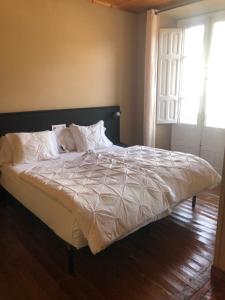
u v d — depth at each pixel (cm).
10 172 271
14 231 253
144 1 372
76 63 373
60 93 364
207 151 427
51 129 354
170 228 261
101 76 407
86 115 391
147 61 414
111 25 403
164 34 416
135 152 312
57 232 197
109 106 423
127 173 230
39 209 221
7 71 312
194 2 355
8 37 306
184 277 192
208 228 261
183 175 251
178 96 449
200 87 419
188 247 229
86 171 244
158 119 446
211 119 418
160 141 467
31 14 319
